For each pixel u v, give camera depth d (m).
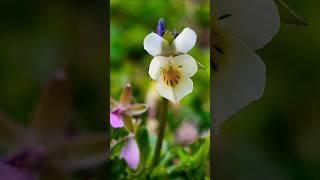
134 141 0.20
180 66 0.18
